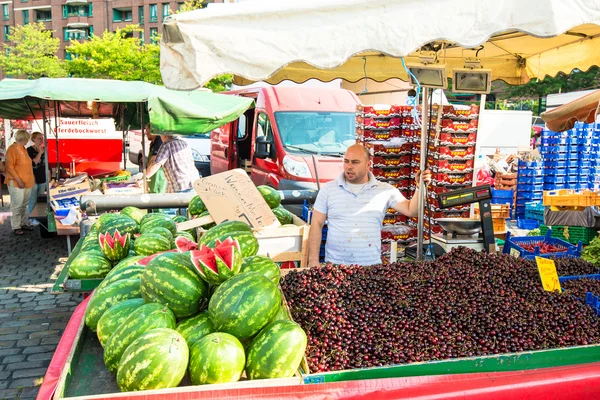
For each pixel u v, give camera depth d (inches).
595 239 253.9
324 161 408.2
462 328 126.8
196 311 119.0
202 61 129.9
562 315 136.2
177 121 352.5
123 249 170.7
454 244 211.9
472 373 116.0
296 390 102.3
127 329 107.3
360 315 123.6
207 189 202.4
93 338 126.8
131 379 97.0
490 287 143.9
